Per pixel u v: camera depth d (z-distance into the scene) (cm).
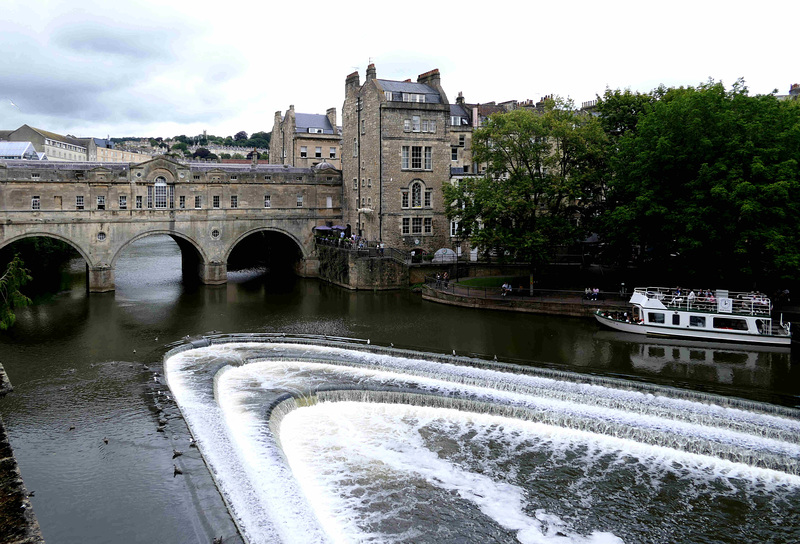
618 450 2908
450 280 6831
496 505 2473
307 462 2748
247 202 7706
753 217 4381
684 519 2408
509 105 9212
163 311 5794
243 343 4553
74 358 4097
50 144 15588
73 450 2686
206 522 2131
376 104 7269
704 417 3072
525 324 5091
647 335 4628
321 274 7994
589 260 7375
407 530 2292
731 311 4406
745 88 4950
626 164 5425
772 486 2619
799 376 3672
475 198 6053
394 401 3391
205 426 2898
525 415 3188
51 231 6531
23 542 1115
